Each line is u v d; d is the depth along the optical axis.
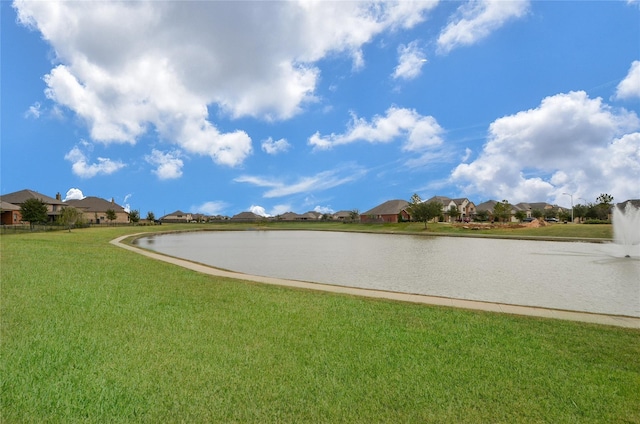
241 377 4.87
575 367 5.40
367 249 33.53
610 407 4.29
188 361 5.33
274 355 5.65
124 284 11.29
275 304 9.23
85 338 6.20
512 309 9.49
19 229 45.31
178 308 8.48
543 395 4.55
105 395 4.32
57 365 5.09
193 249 33.62
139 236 50.53
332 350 5.92
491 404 4.32
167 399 4.28
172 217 149.62
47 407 4.07
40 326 6.77
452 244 40.16
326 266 20.97
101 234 45.09
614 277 16.91
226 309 8.53
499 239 49.09
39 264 14.44
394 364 5.39
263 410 4.10
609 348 6.25
